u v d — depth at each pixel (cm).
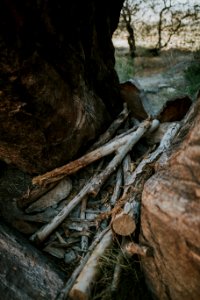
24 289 255
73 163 355
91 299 263
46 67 264
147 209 230
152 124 430
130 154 411
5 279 252
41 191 344
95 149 398
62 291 269
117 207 298
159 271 242
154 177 241
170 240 214
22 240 303
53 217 336
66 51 297
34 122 287
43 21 250
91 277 270
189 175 208
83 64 346
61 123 314
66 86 303
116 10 461
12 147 306
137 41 1253
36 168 344
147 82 988
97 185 350
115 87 481
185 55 1132
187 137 221
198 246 195
